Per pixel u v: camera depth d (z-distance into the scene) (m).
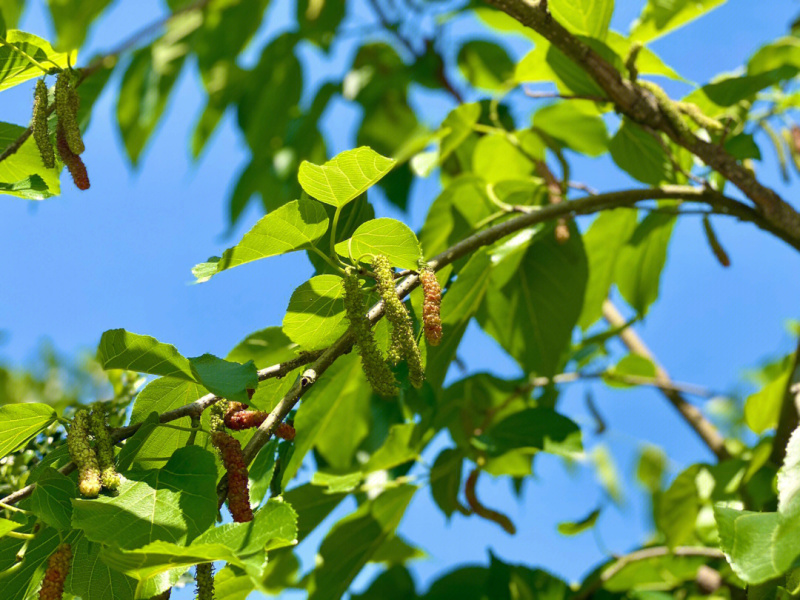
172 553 1.17
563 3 1.47
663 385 1.85
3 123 1.38
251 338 1.50
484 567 1.74
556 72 1.51
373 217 1.41
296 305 1.29
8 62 1.33
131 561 1.18
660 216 1.66
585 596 1.65
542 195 1.62
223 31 2.58
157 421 1.25
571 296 1.62
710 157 1.46
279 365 1.29
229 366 1.25
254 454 1.24
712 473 1.57
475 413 1.67
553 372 1.65
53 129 1.38
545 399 1.74
